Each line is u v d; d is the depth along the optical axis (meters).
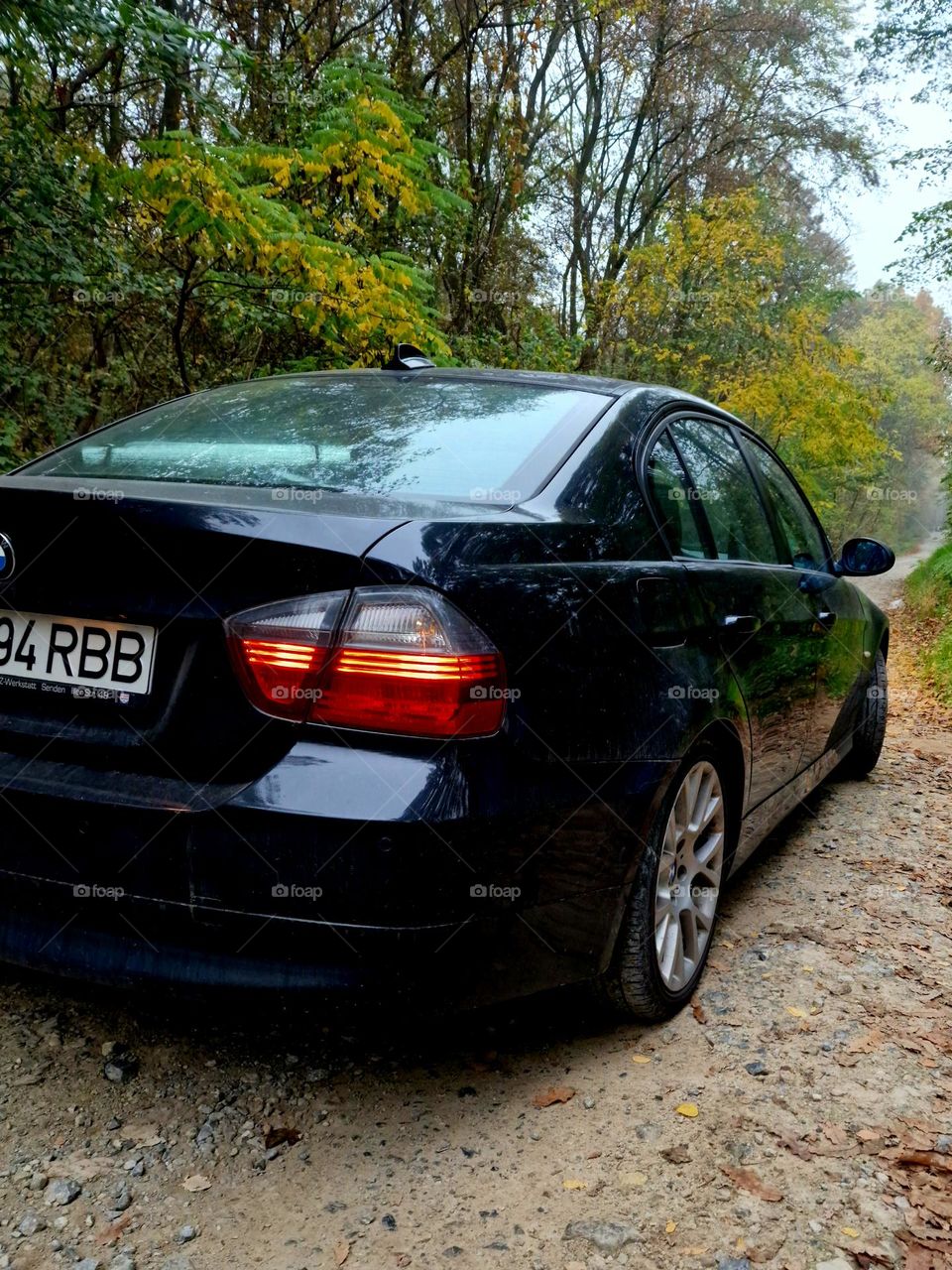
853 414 17.34
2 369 6.27
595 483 2.27
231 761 1.71
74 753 1.82
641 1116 2.05
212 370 8.59
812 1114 2.08
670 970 2.40
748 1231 1.74
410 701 1.66
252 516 1.69
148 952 1.75
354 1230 1.70
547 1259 1.66
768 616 2.93
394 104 8.27
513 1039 2.33
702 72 19.50
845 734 4.23
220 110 7.42
